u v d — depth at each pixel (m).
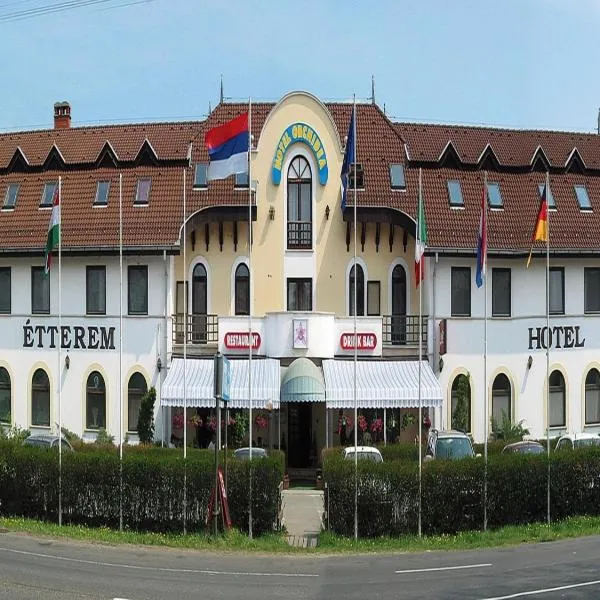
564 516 30.12
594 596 20.00
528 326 44.44
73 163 46.31
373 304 44.31
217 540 26.75
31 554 24.64
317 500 36.50
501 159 47.47
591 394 46.06
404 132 47.88
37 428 44.66
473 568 23.31
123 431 43.12
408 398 40.16
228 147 30.58
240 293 44.25
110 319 43.44
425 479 28.06
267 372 40.84
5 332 45.44
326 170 43.97
